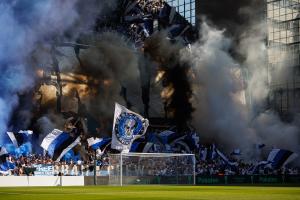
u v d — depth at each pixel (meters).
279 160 100.44
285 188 60.19
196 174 83.94
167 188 58.16
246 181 89.44
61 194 42.69
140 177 76.62
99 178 75.38
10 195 40.66
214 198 36.88
